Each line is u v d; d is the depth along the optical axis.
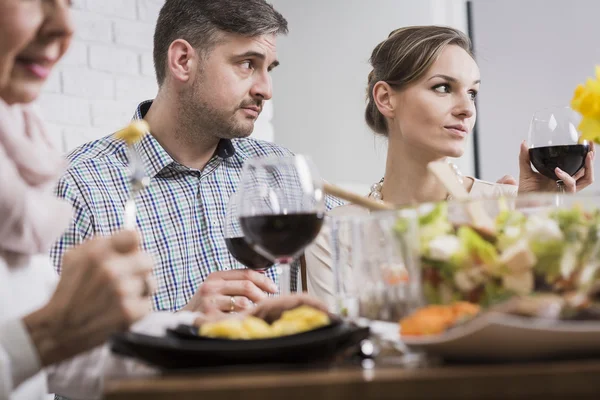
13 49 1.08
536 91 4.20
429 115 2.37
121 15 3.19
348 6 4.38
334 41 4.40
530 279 0.98
